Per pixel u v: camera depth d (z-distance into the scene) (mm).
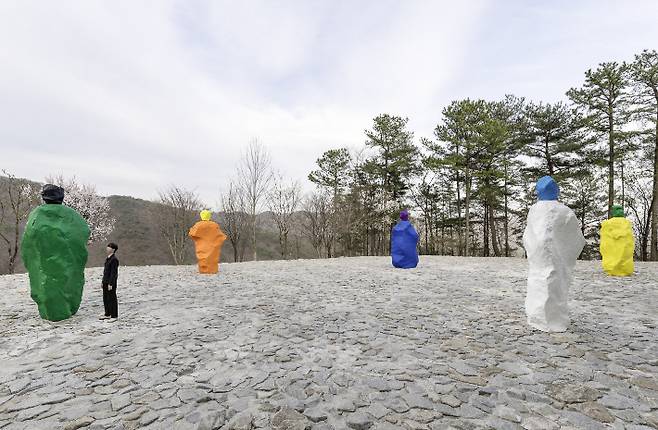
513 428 3074
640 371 4258
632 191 26391
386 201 31141
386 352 4984
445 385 3932
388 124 29047
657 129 20328
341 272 13906
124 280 11641
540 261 6000
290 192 29297
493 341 5410
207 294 9258
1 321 6629
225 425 3148
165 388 3877
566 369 4324
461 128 25328
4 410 3420
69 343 5379
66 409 3430
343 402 3562
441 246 35031
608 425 3105
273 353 4961
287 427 3121
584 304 7723
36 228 6477
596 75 20578
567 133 23688
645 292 8992
